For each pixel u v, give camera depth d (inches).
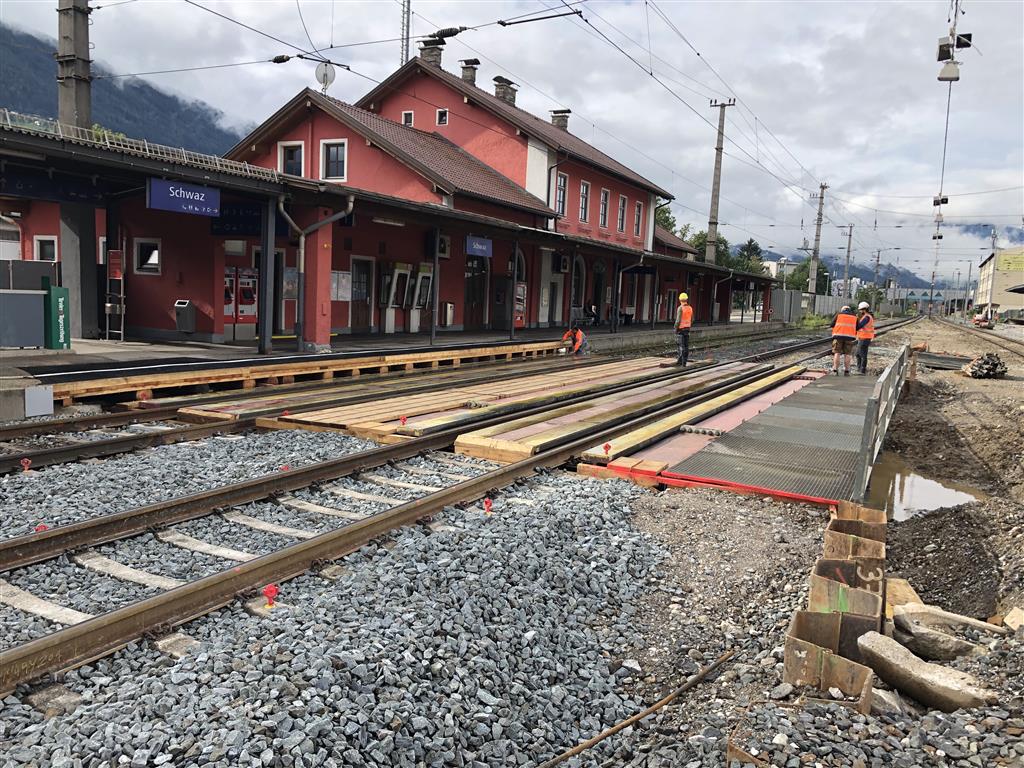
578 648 183.9
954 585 254.5
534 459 335.0
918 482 415.8
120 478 287.3
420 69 1323.8
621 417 459.8
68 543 209.8
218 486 286.5
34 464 299.9
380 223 909.2
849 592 179.8
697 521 275.3
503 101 1489.9
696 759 133.2
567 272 1375.5
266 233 620.4
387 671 147.3
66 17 592.7
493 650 168.1
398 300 946.1
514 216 1168.2
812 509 292.2
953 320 4035.4
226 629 166.9
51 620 170.7
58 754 118.8
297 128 1050.1
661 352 1112.2
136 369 472.7
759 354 1101.1
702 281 2023.9
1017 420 545.0
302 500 272.8
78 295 708.7
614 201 1546.5
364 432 387.9
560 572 216.1
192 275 721.6
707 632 198.1
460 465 340.5
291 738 122.1
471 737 140.0
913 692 153.8
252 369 537.3
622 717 159.0
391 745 129.3
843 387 653.9
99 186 617.0
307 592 189.8
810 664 157.2
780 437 413.4
